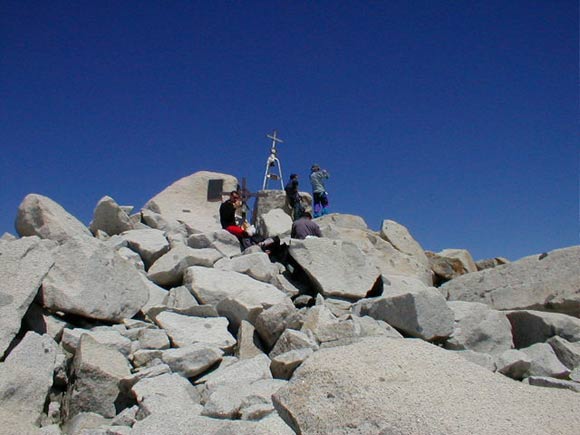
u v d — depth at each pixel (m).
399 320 8.28
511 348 8.48
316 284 10.09
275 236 11.95
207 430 4.17
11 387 5.53
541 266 10.38
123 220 12.87
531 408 3.75
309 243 10.36
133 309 8.12
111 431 4.59
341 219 15.33
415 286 10.83
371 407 3.60
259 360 6.21
